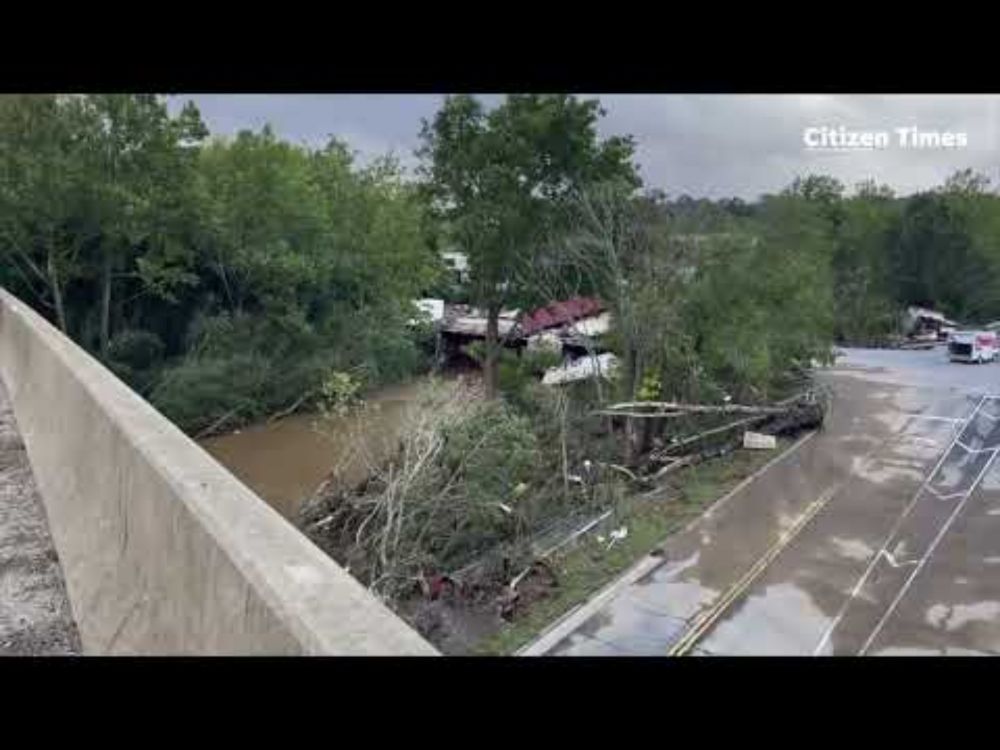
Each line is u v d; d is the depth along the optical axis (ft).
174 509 7.00
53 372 14.80
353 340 115.96
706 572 49.21
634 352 77.15
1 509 12.79
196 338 103.86
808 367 99.81
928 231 195.62
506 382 93.20
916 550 53.42
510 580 46.98
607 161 92.53
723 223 83.20
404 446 59.41
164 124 94.53
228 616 5.50
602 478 64.54
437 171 96.68
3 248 91.45
